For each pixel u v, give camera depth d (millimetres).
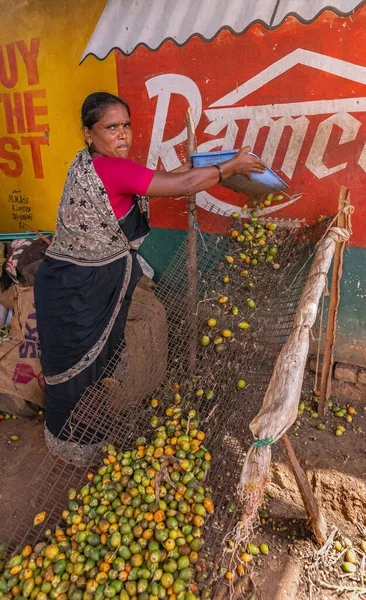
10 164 5035
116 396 2832
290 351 2326
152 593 2018
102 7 3836
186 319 3283
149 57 3705
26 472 3145
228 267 3396
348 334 3516
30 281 3955
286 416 2078
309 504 2533
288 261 3332
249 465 2109
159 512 2225
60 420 2893
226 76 3404
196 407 2740
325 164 3232
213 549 2225
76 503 2424
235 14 3240
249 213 3646
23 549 2365
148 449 2480
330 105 3080
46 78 4367
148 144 3986
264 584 2461
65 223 2477
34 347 3588
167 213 4078
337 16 2879
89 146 2480
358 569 2564
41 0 4109
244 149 2512
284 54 3133
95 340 2721
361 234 3252
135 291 3775
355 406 3543
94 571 2125
